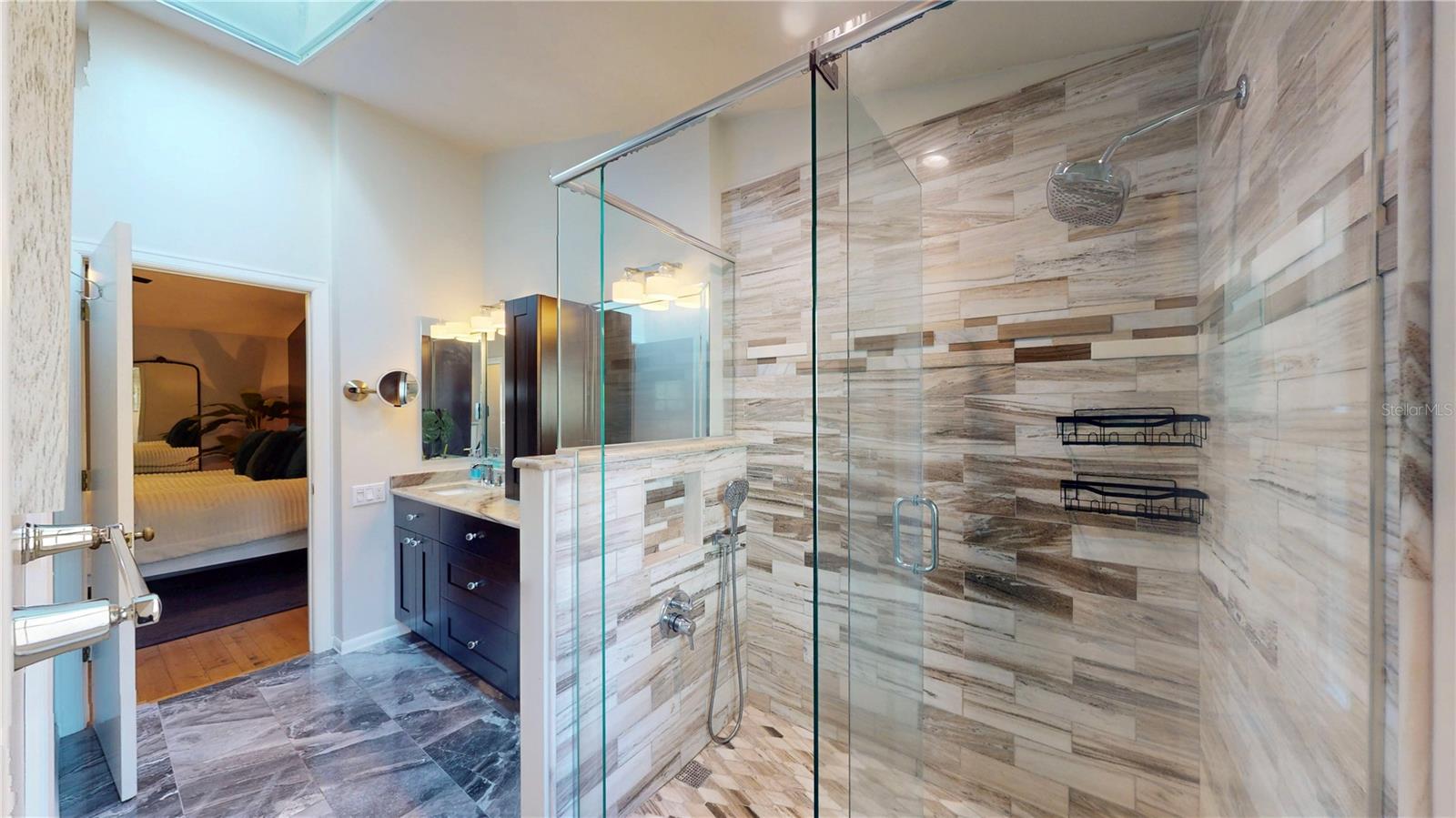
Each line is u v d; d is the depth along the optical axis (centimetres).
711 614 196
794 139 205
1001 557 162
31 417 40
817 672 119
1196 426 135
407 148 282
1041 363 155
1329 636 75
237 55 227
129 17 201
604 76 218
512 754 184
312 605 257
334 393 259
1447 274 53
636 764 165
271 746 187
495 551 216
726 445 206
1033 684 157
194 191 217
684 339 197
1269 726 96
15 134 36
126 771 159
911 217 163
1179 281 136
